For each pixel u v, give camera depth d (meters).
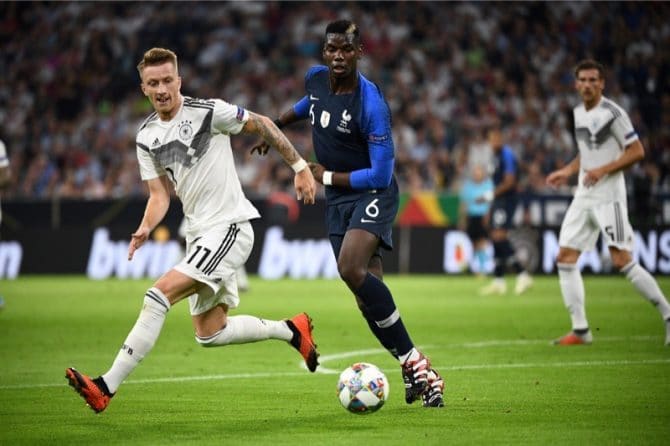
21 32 110.00
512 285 70.25
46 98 104.75
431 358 34.84
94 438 22.16
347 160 26.34
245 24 109.12
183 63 106.81
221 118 24.66
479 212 74.62
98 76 106.25
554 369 31.86
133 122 101.50
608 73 102.19
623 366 32.28
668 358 34.06
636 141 36.72
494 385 28.84
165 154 24.84
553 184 39.69
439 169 91.00
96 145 99.19
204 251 24.55
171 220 81.81
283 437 22.05
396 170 92.88
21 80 107.06
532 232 77.81
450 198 81.75
